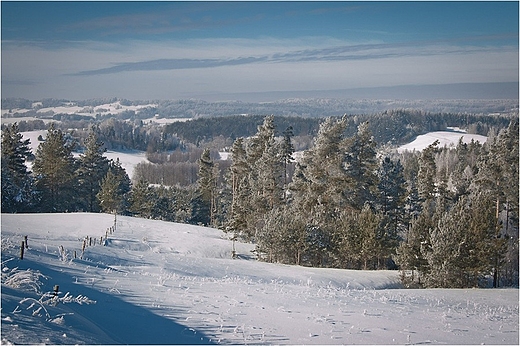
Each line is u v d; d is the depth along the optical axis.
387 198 54.66
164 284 17.08
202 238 47.09
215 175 78.31
